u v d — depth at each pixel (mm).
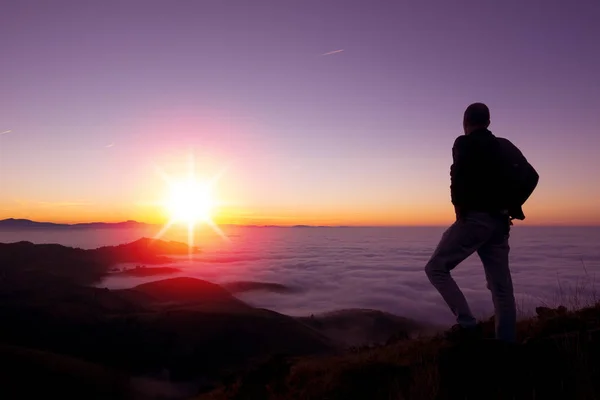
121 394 66750
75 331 94125
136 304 129500
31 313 99062
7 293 117250
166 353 90125
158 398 69312
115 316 105875
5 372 61438
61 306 105875
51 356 71062
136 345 91500
